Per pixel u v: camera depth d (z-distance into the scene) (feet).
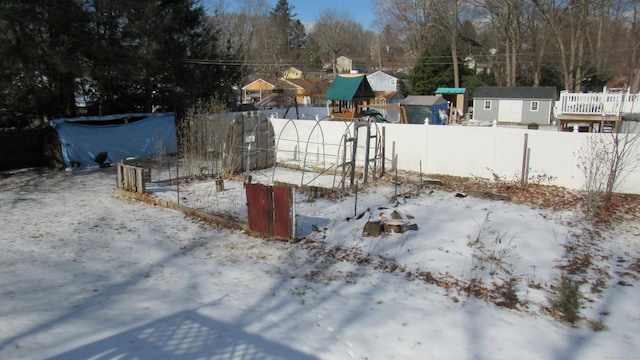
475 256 27.71
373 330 18.24
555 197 43.01
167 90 76.95
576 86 138.62
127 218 37.04
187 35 79.97
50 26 53.62
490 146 51.16
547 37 149.07
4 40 49.73
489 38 182.29
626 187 43.42
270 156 62.80
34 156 61.16
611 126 69.41
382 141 56.65
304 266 26.71
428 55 169.37
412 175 54.65
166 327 17.79
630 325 19.93
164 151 68.69
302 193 45.39
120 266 26.66
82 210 39.50
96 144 62.80
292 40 303.07
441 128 54.13
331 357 15.83
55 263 27.04
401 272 25.66
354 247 29.76
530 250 29.27
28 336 16.60
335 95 101.19
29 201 42.78
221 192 46.26
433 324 19.02
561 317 20.43
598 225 35.06
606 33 142.10
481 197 44.16
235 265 26.94
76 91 66.90
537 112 133.90
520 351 17.07
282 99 127.34
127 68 61.57
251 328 17.99
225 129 61.16
